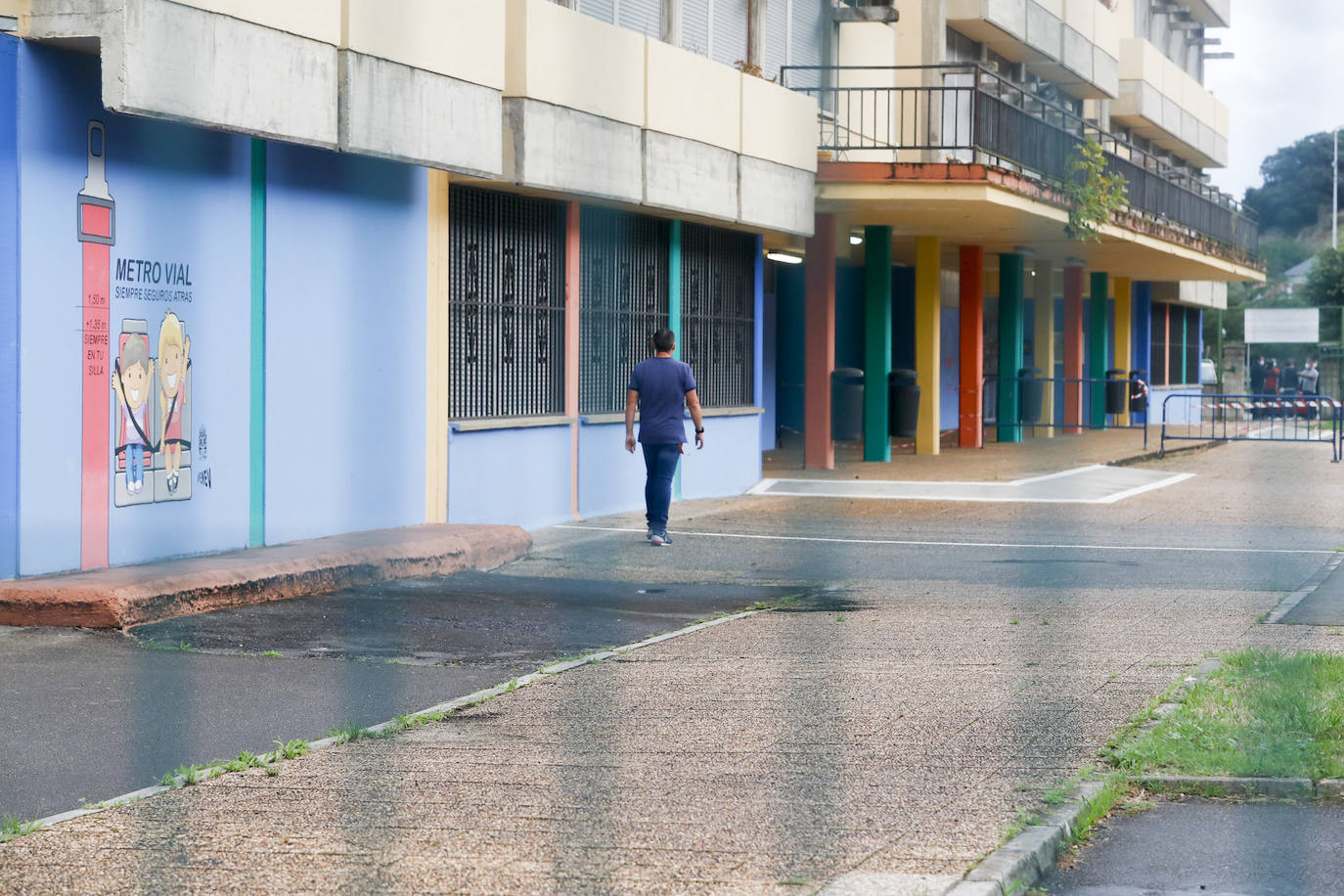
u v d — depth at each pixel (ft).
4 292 31.30
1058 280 122.21
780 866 16.17
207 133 36.37
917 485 65.51
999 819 17.98
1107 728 22.72
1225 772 20.27
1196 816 19.06
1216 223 116.06
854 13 72.18
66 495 32.73
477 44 43.37
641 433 46.37
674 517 54.19
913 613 34.37
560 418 51.16
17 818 18.38
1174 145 139.03
